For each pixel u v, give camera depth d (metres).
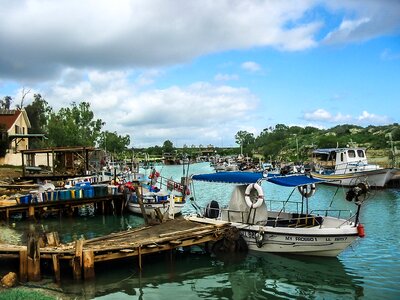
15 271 13.89
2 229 22.23
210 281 13.75
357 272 14.39
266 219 17.25
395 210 27.05
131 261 15.56
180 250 17.27
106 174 43.31
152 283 13.49
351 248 17.36
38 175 38.31
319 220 17.44
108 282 13.41
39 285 12.84
